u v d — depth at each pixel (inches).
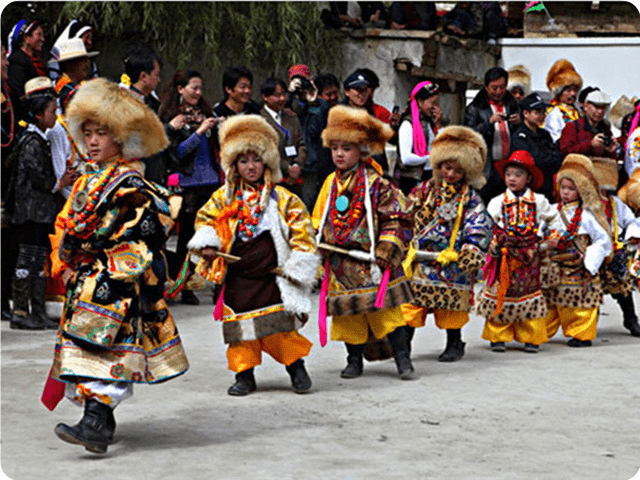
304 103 536.4
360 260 337.7
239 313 315.3
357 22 794.2
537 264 399.5
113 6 735.7
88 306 247.9
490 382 342.6
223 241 315.9
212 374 351.6
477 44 876.6
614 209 435.5
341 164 339.3
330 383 341.1
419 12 791.7
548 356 395.9
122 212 252.7
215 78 803.4
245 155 315.9
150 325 260.5
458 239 372.8
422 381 344.5
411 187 519.5
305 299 317.7
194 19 751.1
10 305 473.1
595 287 417.1
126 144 255.6
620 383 342.0
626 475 237.9
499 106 531.8
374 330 343.6
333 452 255.9
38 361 368.2
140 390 327.0
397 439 268.2
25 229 430.9
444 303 372.2
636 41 908.0
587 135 458.3
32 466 243.3
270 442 265.0
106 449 251.1
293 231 318.7
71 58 455.5
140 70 453.1
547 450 258.5
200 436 271.1
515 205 396.2
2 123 433.1
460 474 237.3
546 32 936.3
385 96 791.1
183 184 486.3
